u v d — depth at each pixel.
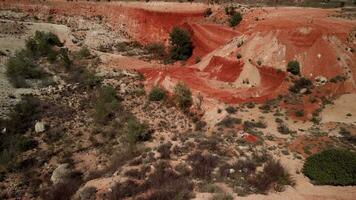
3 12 75.31
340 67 50.91
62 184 35.06
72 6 78.88
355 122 42.97
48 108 48.19
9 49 59.88
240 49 56.41
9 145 41.44
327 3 74.62
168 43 70.25
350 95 48.06
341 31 54.34
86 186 32.88
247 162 33.94
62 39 68.00
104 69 59.31
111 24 76.38
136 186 30.61
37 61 58.69
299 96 47.88
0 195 35.06
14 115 45.16
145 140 42.28
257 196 28.95
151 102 50.78
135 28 75.31
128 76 57.94
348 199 29.30
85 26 74.62
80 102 50.38
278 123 43.50
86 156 40.62
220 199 27.66
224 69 55.06
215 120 45.44
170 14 74.12
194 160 34.59
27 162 39.62
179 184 30.00
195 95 49.78
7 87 50.44
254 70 52.62
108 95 50.34
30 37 64.56
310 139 39.97
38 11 76.94
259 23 60.16
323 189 31.03
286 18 60.59
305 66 51.50
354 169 31.83
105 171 36.53
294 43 53.34
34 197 34.88
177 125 45.78
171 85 52.72
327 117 44.25
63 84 53.97
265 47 54.34
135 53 69.19
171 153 37.22
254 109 46.62
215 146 38.09
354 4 74.94
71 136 43.75
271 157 35.78
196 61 63.25
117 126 45.31
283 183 31.30
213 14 72.94
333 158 32.97
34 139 42.84
